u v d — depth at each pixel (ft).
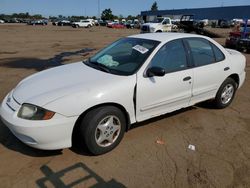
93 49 47.91
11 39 65.31
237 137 13.51
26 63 32.12
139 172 10.48
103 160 11.18
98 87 11.01
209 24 169.07
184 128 14.30
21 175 10.10
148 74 12.25
